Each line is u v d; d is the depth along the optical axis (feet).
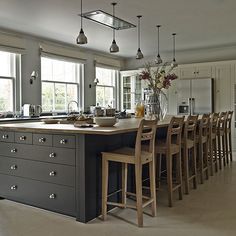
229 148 19.07
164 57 27.37
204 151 14.94
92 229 8.38
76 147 9.03
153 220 9.01
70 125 10.64
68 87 24.16
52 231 8.25
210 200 10.90
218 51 24.68
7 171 10.86
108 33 19.54
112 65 28.02
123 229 8.36
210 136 14.94
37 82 20.88
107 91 28.40
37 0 13.29
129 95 28.48
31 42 20.27
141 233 8.08
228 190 12.19
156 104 13.89
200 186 12.89
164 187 12.64
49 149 9.64
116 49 15.07
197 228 8.39
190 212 9.68
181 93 24.59
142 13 15.24
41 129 9.38
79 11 14.83
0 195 11.12
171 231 8.20
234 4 13.98
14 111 19.42
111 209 9.98
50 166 9.65
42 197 9.92
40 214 9.53
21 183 10.47
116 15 15.56
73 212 9.19
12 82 19.51
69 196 9.27
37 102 20.92
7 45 18.43
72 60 23.43
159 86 13.85
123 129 8.79
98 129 8.84
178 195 11.55
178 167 11.23
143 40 21.77
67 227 8.53
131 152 9.11
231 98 22.61
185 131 11.75
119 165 10.47
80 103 25.00
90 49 25.31
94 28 18.26
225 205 10.33
